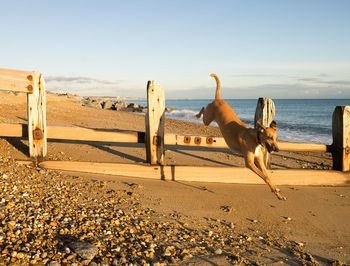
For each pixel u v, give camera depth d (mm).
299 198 6137
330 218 5316
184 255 3744
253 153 5980
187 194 5918
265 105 6941
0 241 3496
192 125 20562
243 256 3916
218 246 4105
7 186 4961
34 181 5473
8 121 10703
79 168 6578
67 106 22641
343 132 6926
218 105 6992
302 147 7105
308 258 3971
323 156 10328
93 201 5012
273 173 6797
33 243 3555
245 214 5312
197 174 6703
